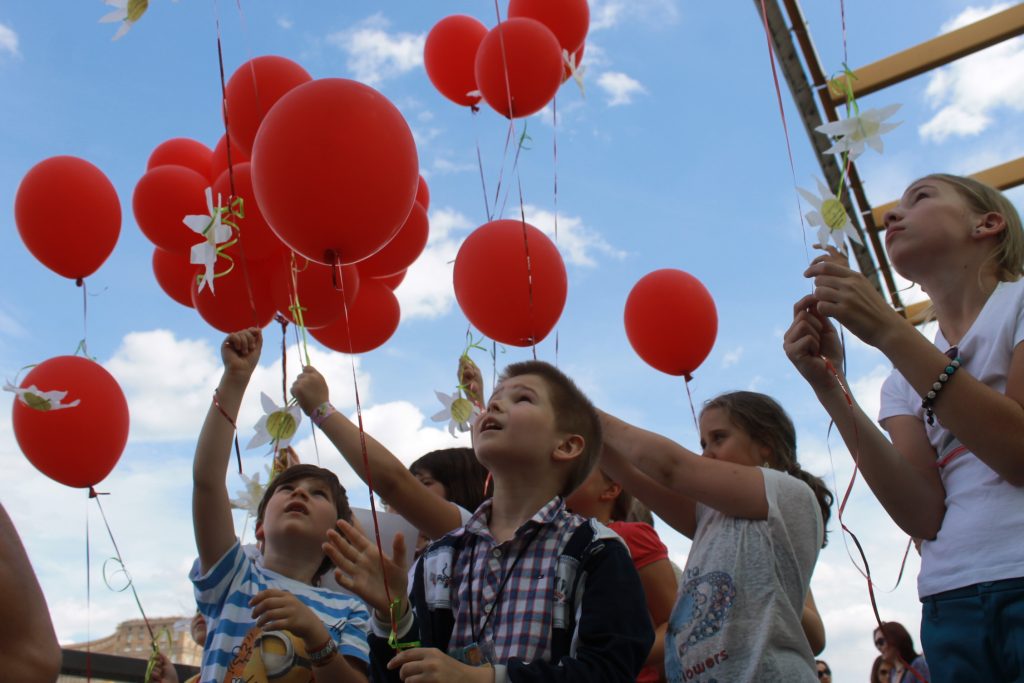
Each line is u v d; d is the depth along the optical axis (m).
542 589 1.29
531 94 2.21
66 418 1.92
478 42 2.52
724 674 1.39
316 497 1.81
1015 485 1.23
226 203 2.00
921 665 2.55
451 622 1.34
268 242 2.07
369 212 1.56
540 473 1.45
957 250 1.41
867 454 1.35
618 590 1.26
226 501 1.64
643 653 1.22
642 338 2.24
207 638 1.60
